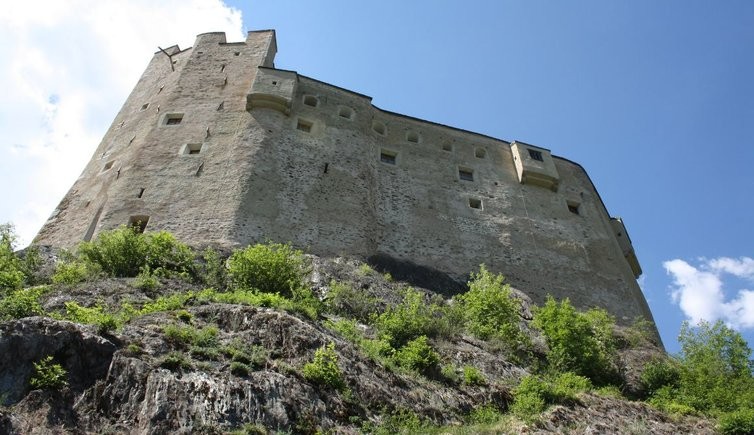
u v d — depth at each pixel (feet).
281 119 103.96
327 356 44.55
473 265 98.27
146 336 40.65
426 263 95.61
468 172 116.67
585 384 61.93
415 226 101.14
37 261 69.31
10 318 40.98
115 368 35.99
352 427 39.45
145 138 99.76
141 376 35.83
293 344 45.88
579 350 69.31
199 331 44.34
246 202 87.81
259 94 103.96
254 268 65.92
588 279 104.37
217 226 83.97
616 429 48.52
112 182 93.40
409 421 42.78
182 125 102.01
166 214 86.17
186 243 80.38
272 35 124.26
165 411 33.76
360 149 107.55
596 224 115.96
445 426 44.45
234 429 34.27
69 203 96.07
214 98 107.65
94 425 33.06
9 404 32.63
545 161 121.39
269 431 35.19
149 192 89.40
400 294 79.82
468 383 53.26
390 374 48.78
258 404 36.70
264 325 47.52
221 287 64.75
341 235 91.30
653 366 72.43
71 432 32.04
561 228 111.45
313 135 104.94
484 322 72.43
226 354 41.37
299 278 69.67
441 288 90.48
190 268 68.28
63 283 60.03
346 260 86.33
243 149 95.91
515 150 122.42
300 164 98.27
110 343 37.47
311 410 38.63
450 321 71.15
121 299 55.16
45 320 37.09
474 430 43.47
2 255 65.46
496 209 109.91
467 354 61.41
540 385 53.47
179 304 51.01
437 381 52.21
